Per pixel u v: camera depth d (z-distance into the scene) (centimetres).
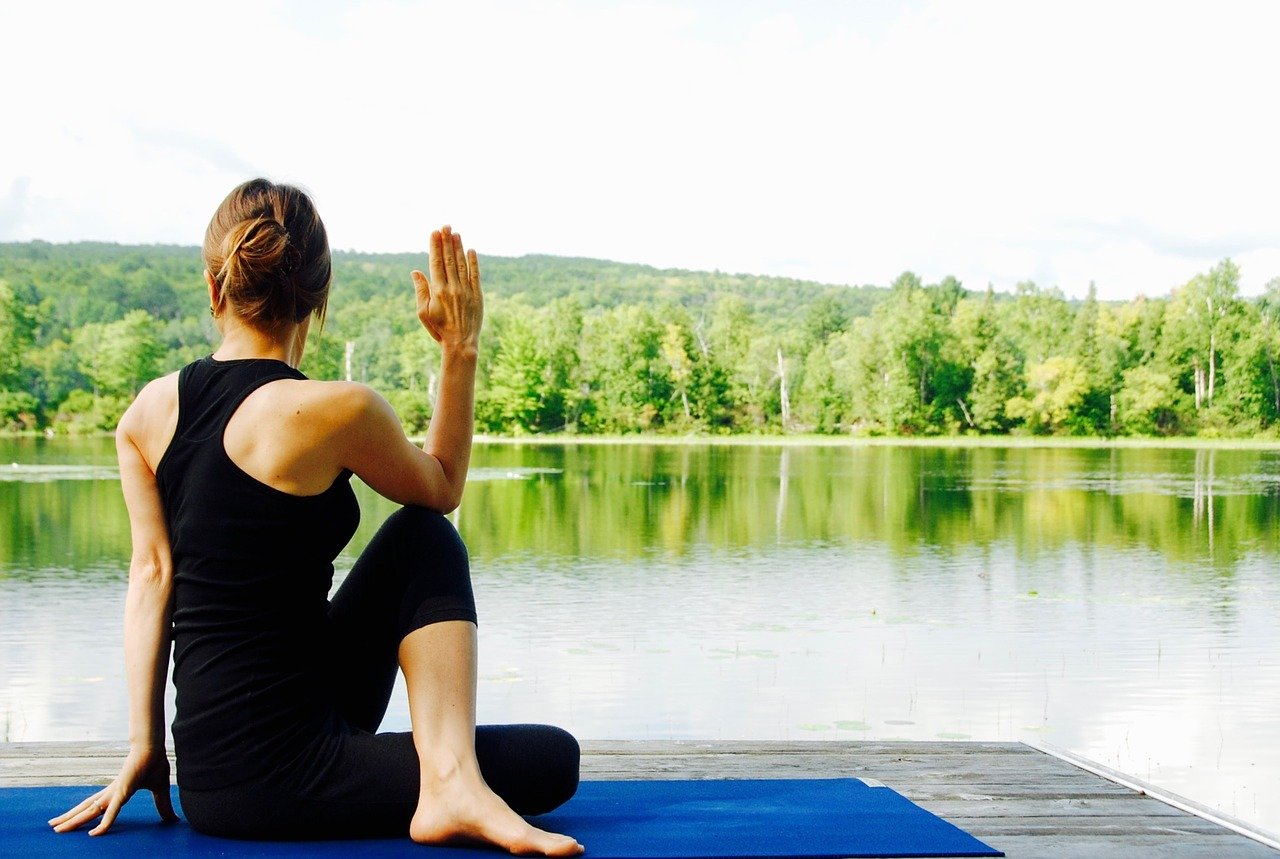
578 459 3534
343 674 162
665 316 5384
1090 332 4953
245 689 152
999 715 537
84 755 265
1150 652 723
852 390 5200
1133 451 4191
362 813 153
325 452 150
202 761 154
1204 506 2022
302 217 163
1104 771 252
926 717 532
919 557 1323
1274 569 1219
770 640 762
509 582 1091
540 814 165
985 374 5050
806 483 2566
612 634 786
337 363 4819
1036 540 1512
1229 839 198
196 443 153
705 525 1702
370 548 162
